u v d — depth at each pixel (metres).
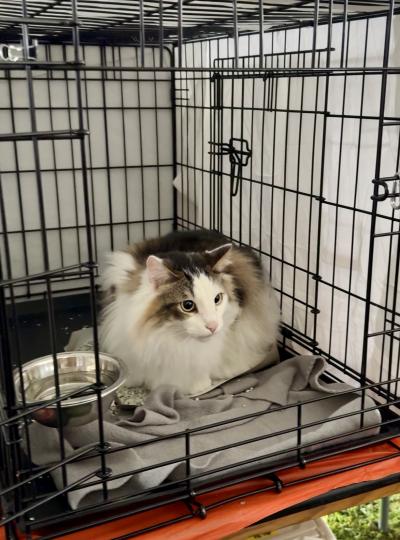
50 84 2.40
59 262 2.61
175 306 1.56
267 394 1.59
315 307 1.82
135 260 1.80
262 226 2.18
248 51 2.11
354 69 1.12
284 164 1.96
